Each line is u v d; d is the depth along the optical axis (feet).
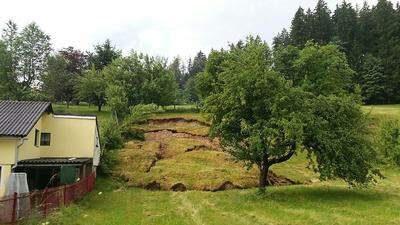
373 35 380.58
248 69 102.78
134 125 188.65
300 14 402.72
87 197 96.99
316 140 101.45
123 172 132.36
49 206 72.74
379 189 113.91
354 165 98.94
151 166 139.23
